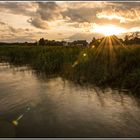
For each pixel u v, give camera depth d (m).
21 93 19.41
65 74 28.44
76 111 14.83
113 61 25.31
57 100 17.30
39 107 15.59
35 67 37.72
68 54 33.41
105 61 26.03
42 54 40.09
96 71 25.08
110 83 22.66
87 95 18.84
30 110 14.96
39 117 13.65
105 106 15.96
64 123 12.84
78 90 20.59
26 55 51.25
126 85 21.17
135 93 19.36
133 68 23.31
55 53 37.09
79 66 27.30
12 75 29.98
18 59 52.03
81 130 11.96
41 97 18.12
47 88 21.44
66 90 20.58
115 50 26.66
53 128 12.09
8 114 14.12
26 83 24.00
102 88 21.34
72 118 13.59
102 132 11.86
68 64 29.88
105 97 18.25
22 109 15.15
